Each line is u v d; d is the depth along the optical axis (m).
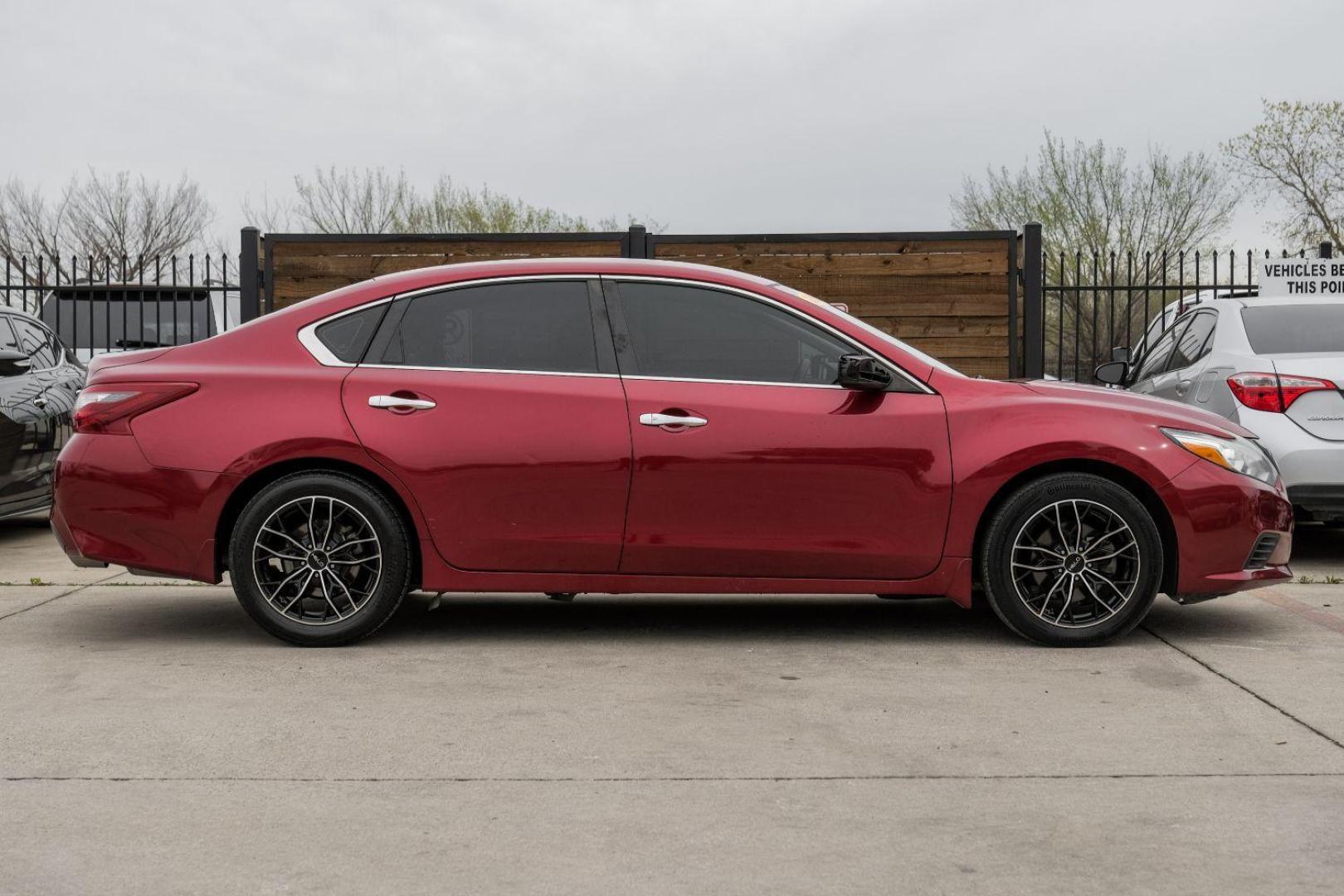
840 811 3.44
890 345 5.51
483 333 5.52
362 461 5.36
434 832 3.29
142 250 42.62
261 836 3.26
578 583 5.44
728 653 5.39
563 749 4.01
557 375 5.45
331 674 5.00
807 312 5.52
